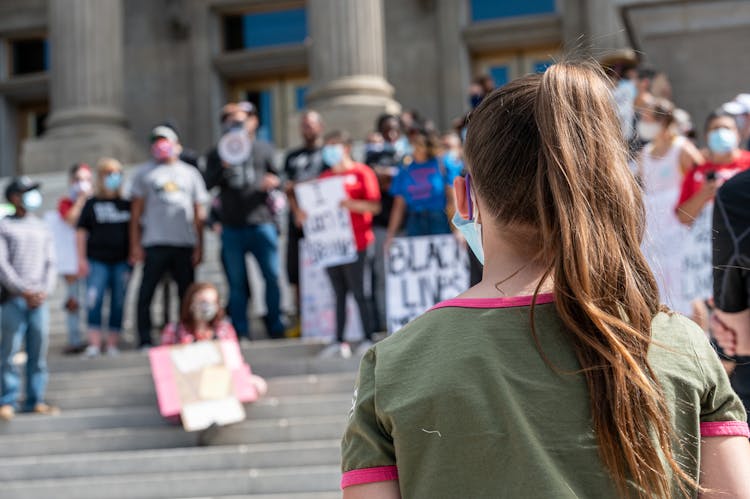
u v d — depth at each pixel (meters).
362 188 8.31
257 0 22.38
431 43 21.11
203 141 22.03
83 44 17.88
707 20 16.31
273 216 9.26
